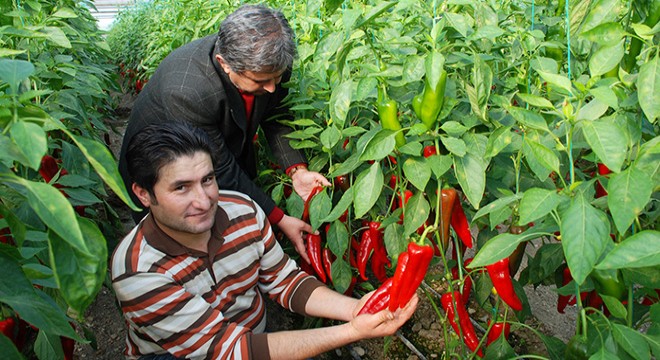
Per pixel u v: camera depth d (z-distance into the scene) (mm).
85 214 3824
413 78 2057
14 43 3396
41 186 1172
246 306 2635
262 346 2234
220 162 2912
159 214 2188
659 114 1587
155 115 3029
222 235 2426
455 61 2424
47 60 3475
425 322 3713
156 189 2109
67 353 2711
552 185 2387
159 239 2268
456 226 2443
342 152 3146
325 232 3527
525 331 3543
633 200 1458
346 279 2951
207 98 2850
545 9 3277
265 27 2486
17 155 1262
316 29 3508
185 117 2867
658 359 1616
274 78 2676
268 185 3928
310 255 3064
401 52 2432
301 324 3805
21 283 1377
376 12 2086
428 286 4008
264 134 3635
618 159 1522
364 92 2141
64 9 3596
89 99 4254
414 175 2068
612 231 1983
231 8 4793
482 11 2604
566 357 1889
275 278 2699
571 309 3809
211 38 2988
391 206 2848
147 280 2225
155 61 7902
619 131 1556
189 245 2311
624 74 1954
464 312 2471
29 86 3096
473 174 2049
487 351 2299
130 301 2238
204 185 2195
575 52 2688
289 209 3123
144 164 2078
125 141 3273
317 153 3535
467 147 2104
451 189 2260
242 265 2512
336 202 3293
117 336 3736
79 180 2615
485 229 2590
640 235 1392
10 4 3510
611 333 1792
